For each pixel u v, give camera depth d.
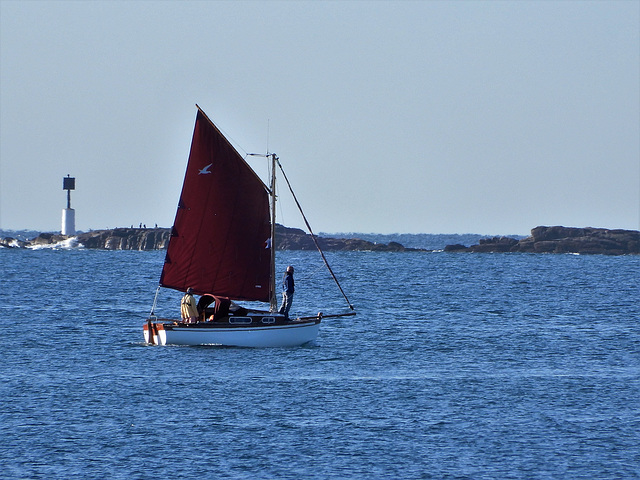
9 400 145.25
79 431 128.12
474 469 113.81
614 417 137.38
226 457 117.50
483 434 127.94
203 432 128.12
